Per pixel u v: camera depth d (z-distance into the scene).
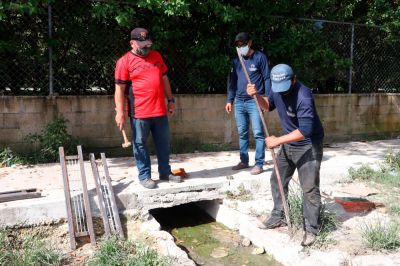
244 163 5.86
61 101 6.43
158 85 4.73
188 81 7.39
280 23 7.84
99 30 6.72
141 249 3.89
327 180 5.89
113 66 6.93
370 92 9.28
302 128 3.64
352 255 3.78
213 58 7.12
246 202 5.13
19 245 4.15
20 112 6.23
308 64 8.16
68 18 6.49
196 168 5.97
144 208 4.84
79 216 4.38
